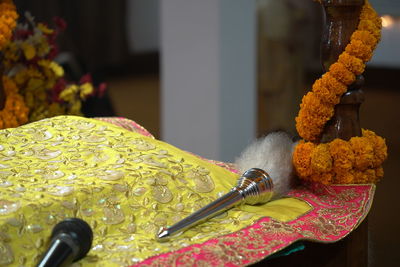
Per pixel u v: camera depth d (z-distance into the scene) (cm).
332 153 212
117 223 183
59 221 178
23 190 183
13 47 286
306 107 213
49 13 865
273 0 562
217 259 176
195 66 459
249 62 458
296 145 215
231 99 457
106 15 903
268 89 571
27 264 172
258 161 209
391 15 657
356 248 202
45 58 299
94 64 898
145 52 942
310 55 607
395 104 640
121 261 174
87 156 199
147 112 709
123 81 873
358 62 210
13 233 174
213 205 188
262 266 191
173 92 472
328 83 211
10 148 203
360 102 214
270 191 198
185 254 176
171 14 462
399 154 515
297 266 197
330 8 212
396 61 699
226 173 203
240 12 450
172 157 201
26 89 289
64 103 302
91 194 184
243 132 463
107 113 410
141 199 188
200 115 463
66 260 167
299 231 190
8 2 268
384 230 372
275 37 565
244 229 185
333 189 210
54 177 190
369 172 215
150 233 183
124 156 199
